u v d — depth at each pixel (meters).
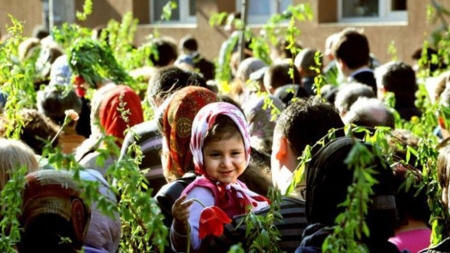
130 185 4.07
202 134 5.17
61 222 4.03
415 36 19.00
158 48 11.63
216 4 21.02
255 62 10.77
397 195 4.94
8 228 4.12
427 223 5.04
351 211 3.78
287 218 4.72
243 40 13.26
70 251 4.04
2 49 6.99
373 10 19.98
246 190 5.26
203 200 5.12
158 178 6.46
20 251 4.07
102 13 21.78
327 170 4.06
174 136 5.51
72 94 8.52
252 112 7.70
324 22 20.05
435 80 9.50
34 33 16.44
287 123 5.09
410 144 5.59
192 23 22.03
